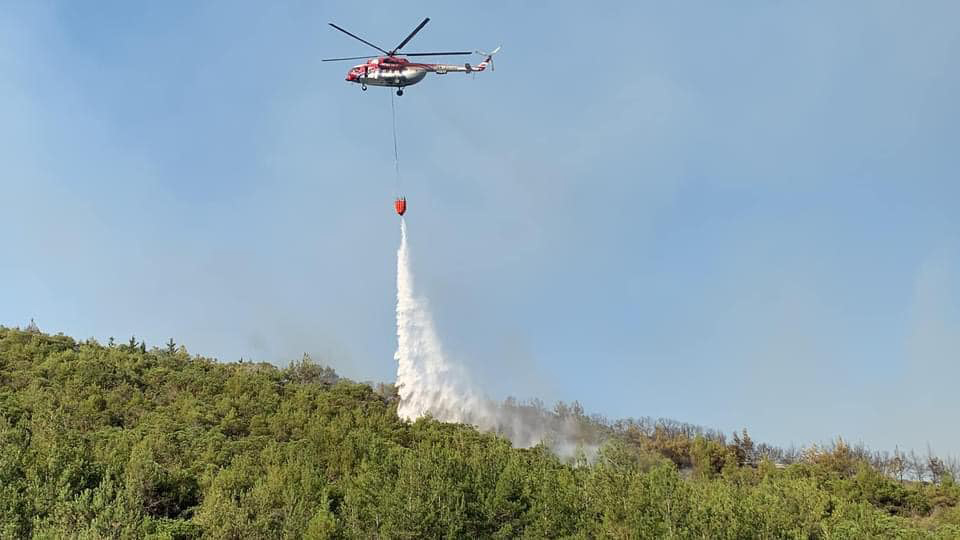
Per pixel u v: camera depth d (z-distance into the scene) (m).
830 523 51.41
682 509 42.97
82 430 62.06
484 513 44.88
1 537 38.16
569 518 44.38
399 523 42.19
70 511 40.81
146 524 41.84
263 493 45.78
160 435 60.03
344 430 67.69
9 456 44.97
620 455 56.03
